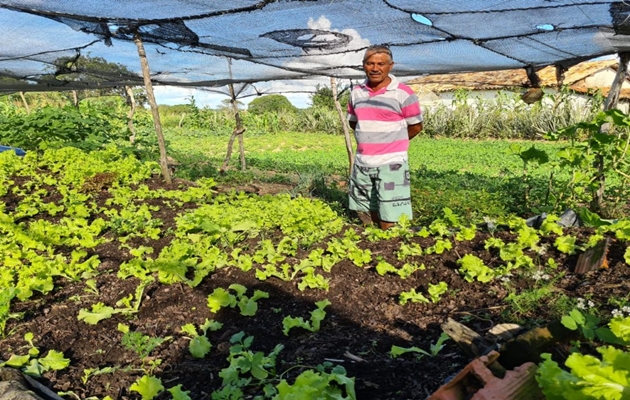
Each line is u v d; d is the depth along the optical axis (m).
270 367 2.56
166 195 6.80
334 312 3.20
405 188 5.29
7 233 5.00
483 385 1.92
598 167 6.11
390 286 3.50
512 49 6.14
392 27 5.17
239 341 2.77
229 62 7.36
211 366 2.69
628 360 1.33
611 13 4.67
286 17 4.87
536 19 4.89
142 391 2.36
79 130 10.74
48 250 4.41
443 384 2.19
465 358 2.49
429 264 3.87
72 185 7.48
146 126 21.45
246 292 3.53
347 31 5.33
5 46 6.14
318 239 4.58
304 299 3.40
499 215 6.12
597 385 1.30
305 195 7.56
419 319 3.01
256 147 19.36
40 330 3.15
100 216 6.02
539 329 2.22
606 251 3.39
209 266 3.87
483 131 22.36
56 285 3.86
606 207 6.13
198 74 8.12
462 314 2.99
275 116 29.09
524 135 21.39
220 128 28.53
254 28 5.22
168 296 3.51
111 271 4.12
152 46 6.48
